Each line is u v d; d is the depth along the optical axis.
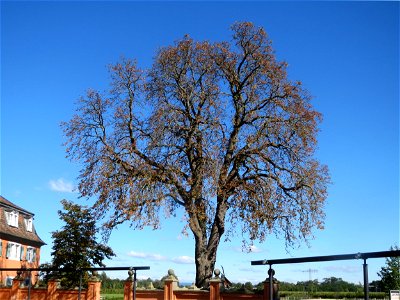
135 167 30.59
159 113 31.48
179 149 32.16
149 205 29.45
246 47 34.16
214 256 32.34
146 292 29.31
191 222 32.50
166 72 33.81
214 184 29.66
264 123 32.38
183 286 30.00
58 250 38.81
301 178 32.09
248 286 26.88
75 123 33.44
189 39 34.16
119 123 32.88
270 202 31.03
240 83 33.88
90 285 32.34
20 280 34.78
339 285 53.56
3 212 48.78
